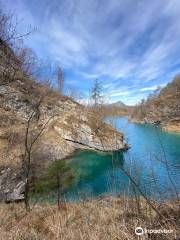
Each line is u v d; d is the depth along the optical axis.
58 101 35.19
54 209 6.86
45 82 9.37
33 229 4.57
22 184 14.90
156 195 4.22
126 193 5.00
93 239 3.67
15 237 4.01
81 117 35.03
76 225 4.81
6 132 20.05
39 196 13.41
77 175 20.64
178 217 3.36
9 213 6.85
